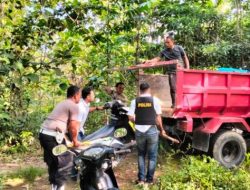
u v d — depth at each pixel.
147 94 6.34
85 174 3.76
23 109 10.52
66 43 10.45
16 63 9.16
